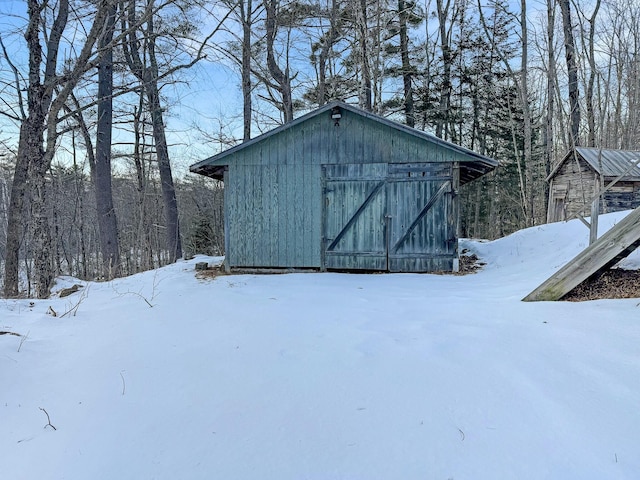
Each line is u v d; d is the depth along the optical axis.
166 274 8.28
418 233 7.99
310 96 19.59
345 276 7.59
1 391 2.62
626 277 4.54
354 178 8.17
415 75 19.44
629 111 18.91
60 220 19.12
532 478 1.65
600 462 1.72
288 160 8.34
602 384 2.35
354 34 15.30
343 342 3.37
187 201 23.14
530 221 15.30
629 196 12.29
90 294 6.30
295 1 14.35
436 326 3.71
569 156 14.08
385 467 1.76
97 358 3.20
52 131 7.62
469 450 1.86
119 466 1.83
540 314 3.77
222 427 2.13
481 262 8.59
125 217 22.56
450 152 7.84
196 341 3.56
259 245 8.45
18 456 1.95
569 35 14.69
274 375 2.76
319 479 1.69
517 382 2.47
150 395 2.53
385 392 2.46
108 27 8.38
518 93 18.50
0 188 19.11
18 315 4.64
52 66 8.98
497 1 17.09
